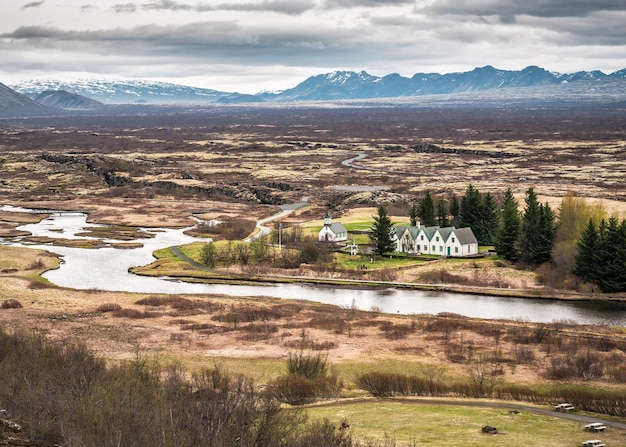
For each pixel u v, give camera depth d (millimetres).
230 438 67938
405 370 115500
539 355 123500
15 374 86250
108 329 142750
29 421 74250
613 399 97750
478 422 88000
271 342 133125
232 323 148500
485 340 133750
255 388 99812
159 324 147875
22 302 164875
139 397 79375
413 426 85625
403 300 171250
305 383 101125
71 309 160000
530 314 156375
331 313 156125
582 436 82000
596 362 115938
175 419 71688
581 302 168125
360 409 94188
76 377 86625
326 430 73688
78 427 70188
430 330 141000
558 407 94562
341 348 129125
